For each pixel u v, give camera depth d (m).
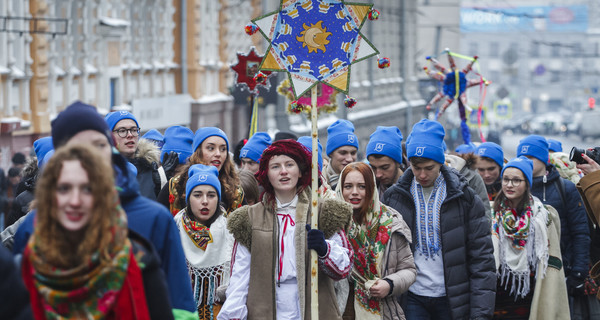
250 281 9.03
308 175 9.19
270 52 9.45
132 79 39.56
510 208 12.63
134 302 6.02
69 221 5.82
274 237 9.05
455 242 10.96
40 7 31.12
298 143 9.15
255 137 14.38
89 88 35.44
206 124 45.91
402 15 75.88
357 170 10.34
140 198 6.91
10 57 29.66
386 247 10.34
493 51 178.38
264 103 28.00
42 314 5.91
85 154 5.84
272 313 8.97
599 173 10.30
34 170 11.48
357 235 10.28
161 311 6.27
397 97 75.06
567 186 13.46
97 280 5.82
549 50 177.00
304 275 8.96
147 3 40.66
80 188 5.80
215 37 47.38
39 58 31.42
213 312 11.03
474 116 66.19
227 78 49.34
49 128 32.16
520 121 119.62
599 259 13.45
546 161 13.55
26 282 5.91
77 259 5.84
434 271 11.03
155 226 6.85
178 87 44.31
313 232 8.80
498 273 12.59
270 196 9.18
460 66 105.38
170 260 6.89
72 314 5.88
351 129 13.54
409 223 11.12
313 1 9.47
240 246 9.16
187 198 11.15
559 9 176.00
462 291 10.93
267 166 9.09
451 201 11.04
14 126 29.61
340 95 59.47
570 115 129.25
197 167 11.31
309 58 9.48
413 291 11.07
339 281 10.23
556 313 12.66
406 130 75.31
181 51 44.03
